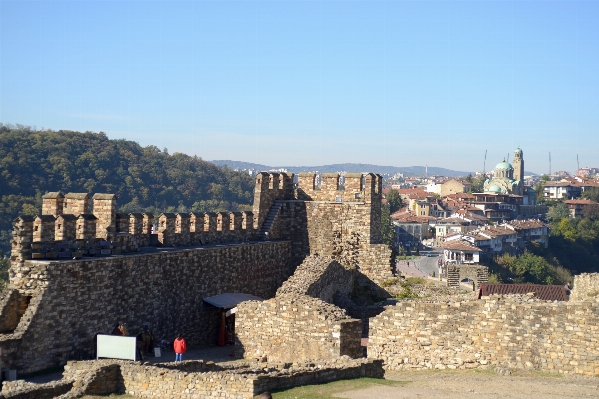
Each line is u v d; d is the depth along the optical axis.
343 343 32.69
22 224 29.97
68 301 30.39
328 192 51.31
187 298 38.84
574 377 28.70
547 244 189.12
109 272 32.75
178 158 169.62
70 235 32.41
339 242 50.62
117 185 138.38
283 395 24.38
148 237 39.38
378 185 52.22
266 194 50.28
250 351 34.94
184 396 25.55
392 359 32.28
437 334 31.56
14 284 29.91
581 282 43.62
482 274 56.09
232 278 43.41
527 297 31.70
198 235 43.09
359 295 48.94
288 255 50.84
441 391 25.69
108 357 29.36
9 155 117.81
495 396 24.98
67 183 123.56
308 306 33.62
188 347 38.62
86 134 149.38
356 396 24.42
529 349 29.94
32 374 28.61
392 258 50.38
